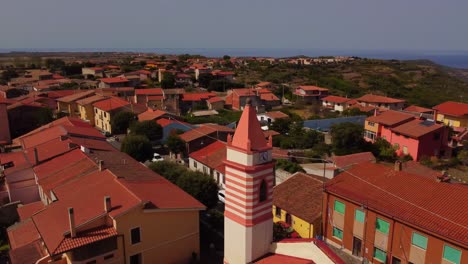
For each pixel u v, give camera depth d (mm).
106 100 108938
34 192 53219
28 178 52562
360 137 83375
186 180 51125
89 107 108125
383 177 42562
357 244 41375
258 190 23859
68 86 148875
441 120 109062
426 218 35031
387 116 92250
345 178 44406
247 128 23797
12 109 95000
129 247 35438
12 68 199625
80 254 32656
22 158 57031
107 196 35562
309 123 109812
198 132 82688
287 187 50281
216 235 46500
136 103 116812
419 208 36500
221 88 169625
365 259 40156
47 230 34375
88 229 33906
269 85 172125
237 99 136625
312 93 156625
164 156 82312
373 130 91562
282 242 24812
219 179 65688
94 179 42969
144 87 160250
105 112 101812
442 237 32938
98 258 33625
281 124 102312
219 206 55969
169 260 38844
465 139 90938
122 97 127562
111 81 149500
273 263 23594
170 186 44031
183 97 135500
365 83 199000
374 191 40719
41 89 138125
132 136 75812
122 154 58125
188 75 182375
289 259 23781
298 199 47719
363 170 45000
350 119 113812
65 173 47594
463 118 104000
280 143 89562
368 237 39625
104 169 45031
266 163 24000
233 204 24516
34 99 111438
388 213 37094
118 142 90562
